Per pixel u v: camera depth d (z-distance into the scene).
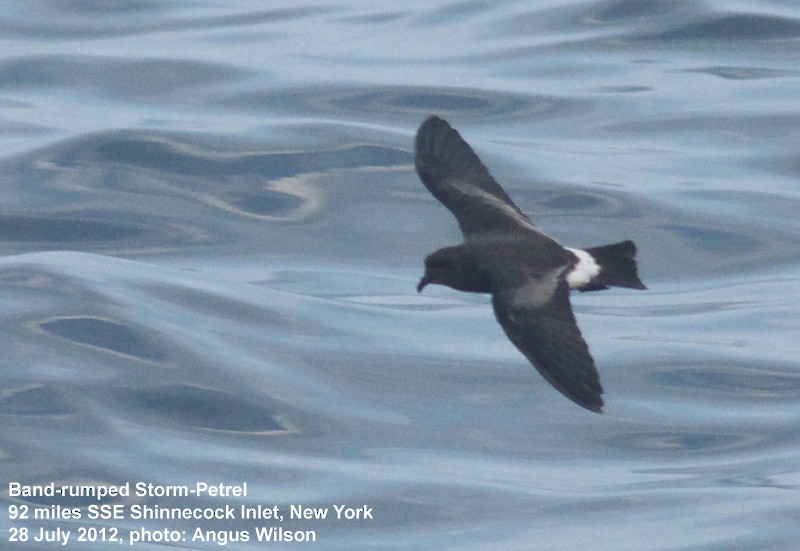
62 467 12.64
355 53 21.92
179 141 19.12
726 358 14.62
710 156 18.86
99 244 17.09
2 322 14.72
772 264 16.69
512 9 23.39
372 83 20.78
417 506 12.23
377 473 12.69
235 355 14.38
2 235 17.25
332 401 13.79
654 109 20.09
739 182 18.20
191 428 13.33
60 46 22.23
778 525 11.66
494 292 8.32
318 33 22.89
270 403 13.73
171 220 17.66
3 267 15.92
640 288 8.41
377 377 14.21
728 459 12.98
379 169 18.53
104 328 14.73
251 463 12.84
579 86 20.70
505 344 14.88
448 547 11.60
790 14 22.41
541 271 8.41
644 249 17.03
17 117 19.80
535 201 17.77
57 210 17.70
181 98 20.48
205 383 13.94
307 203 18.05
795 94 20.30
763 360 14.57
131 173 18.50
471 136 19.31
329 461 12.91
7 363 14.05
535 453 13.13
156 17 23.62
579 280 8.50
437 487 12.50
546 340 7.93
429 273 8.77
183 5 24.16
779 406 13.82
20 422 13.30
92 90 20.70
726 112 19.84
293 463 12.84
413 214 17.81
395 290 16.11
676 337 15.12
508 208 9.52
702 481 12.52
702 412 13.70
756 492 12.28
